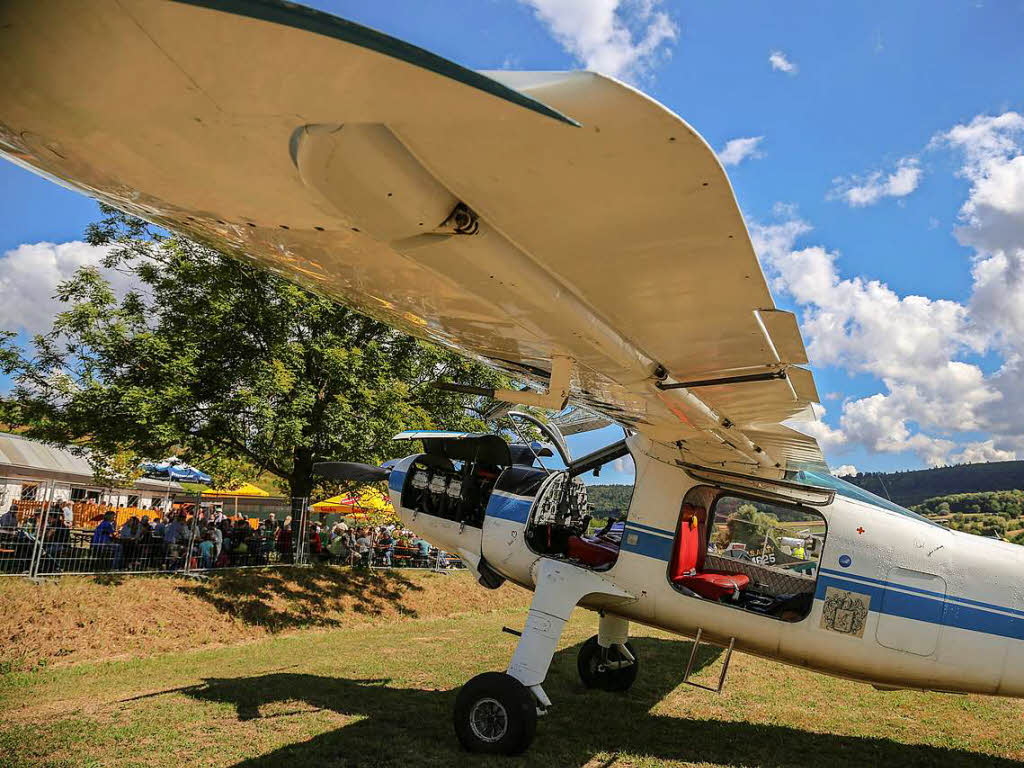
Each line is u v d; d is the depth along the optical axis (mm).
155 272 13734
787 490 5648
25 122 1852
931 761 5543
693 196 1931
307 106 1622
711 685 7859
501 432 16094
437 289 2926
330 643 10406
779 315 2723
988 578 5293
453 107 1596
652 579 5738
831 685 8102
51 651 8727
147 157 1977
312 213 2260
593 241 2268
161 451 13594
